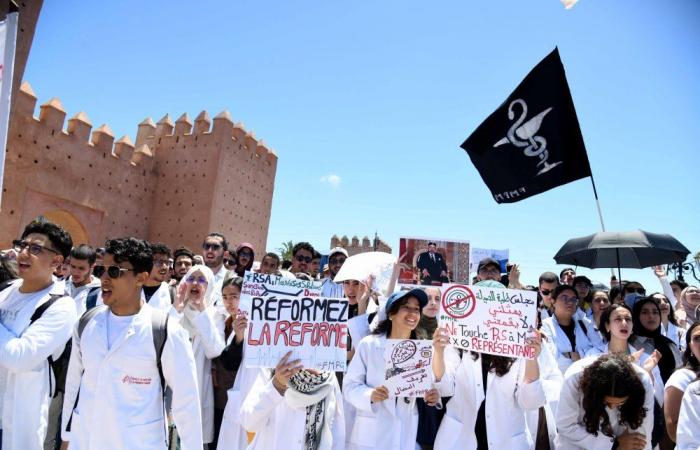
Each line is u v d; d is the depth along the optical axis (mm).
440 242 6242
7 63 3785
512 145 6164
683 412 3125
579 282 7375
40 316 2979
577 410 3471
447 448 3572
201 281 4469
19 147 19109
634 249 6668
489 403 3682
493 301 3643
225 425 3941
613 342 4512
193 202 26406
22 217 19203
